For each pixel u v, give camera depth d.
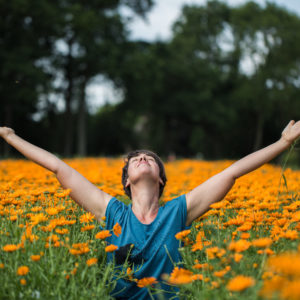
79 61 24.39
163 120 36.72
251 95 29.36
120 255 2.32
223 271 1.76
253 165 2.65
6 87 20.59
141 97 27.75
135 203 2.56
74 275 1.99
